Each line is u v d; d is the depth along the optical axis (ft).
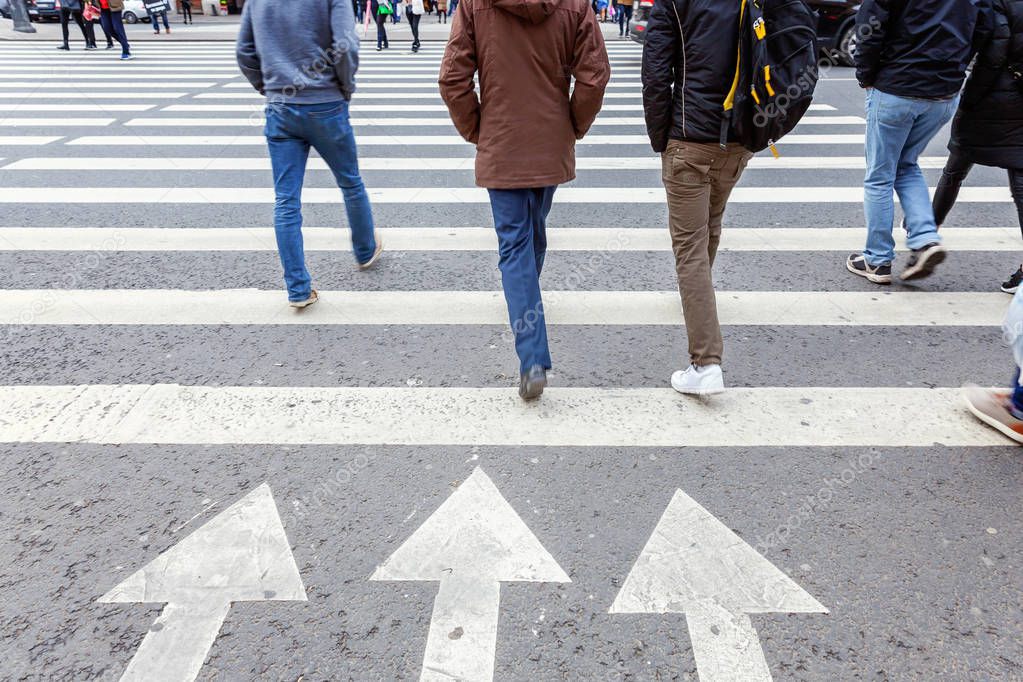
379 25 56.44
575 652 7.07
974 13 12.96
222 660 7.01
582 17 10.17
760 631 7.30
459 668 6.91
